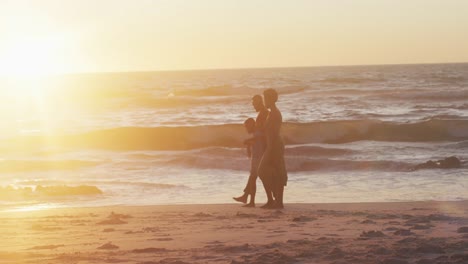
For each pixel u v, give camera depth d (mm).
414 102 44938
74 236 7652
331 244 6434
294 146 24516
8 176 19344
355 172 18672
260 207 11008
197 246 6574
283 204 11656
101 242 7059
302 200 13359
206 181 17125
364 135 29406
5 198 14312
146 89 76000
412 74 107250
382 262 5406
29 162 21219
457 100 45219
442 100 45344
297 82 83312
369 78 87938
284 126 29500
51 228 8469
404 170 18672
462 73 107812
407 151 23844
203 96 55312
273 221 8844
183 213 10289
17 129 35469
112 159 22469
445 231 7363
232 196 14203
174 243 6836
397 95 46594
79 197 14492
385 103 44875
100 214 10398
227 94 60188
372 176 17656
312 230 7770
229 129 28469
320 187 15594
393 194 14156
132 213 10492
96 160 22000
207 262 5582
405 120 33469
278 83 82875
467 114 36688
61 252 6328
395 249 5984
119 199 14141
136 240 7152
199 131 28250
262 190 14984
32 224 9000
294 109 42906
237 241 6918
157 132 28484
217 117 39688
